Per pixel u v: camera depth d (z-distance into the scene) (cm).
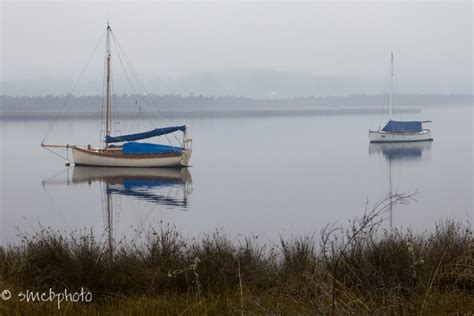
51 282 819
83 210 3431
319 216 2936
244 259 941
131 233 2255
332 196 3816
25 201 3881
